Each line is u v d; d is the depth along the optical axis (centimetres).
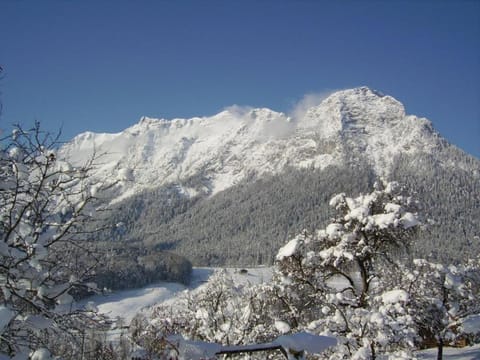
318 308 1691
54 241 639
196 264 15962
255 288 1666
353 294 1603
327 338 470
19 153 628
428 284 1666
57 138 641
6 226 627
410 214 1559
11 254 553
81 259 681
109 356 781
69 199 651
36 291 606
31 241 582
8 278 573
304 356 452
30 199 639
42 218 653
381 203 1689
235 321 1522
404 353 1276
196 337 1488
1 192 625
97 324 663
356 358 1196
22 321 571
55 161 618
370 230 1602
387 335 1246
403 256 1678
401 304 1407
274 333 1418
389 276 1606
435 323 1655
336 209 1770
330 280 1734
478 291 1789
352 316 1325
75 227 667
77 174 637
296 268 1647
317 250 1723
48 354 534
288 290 1641
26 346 570
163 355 511
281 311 1662
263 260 15650
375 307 1409
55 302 617
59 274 651
